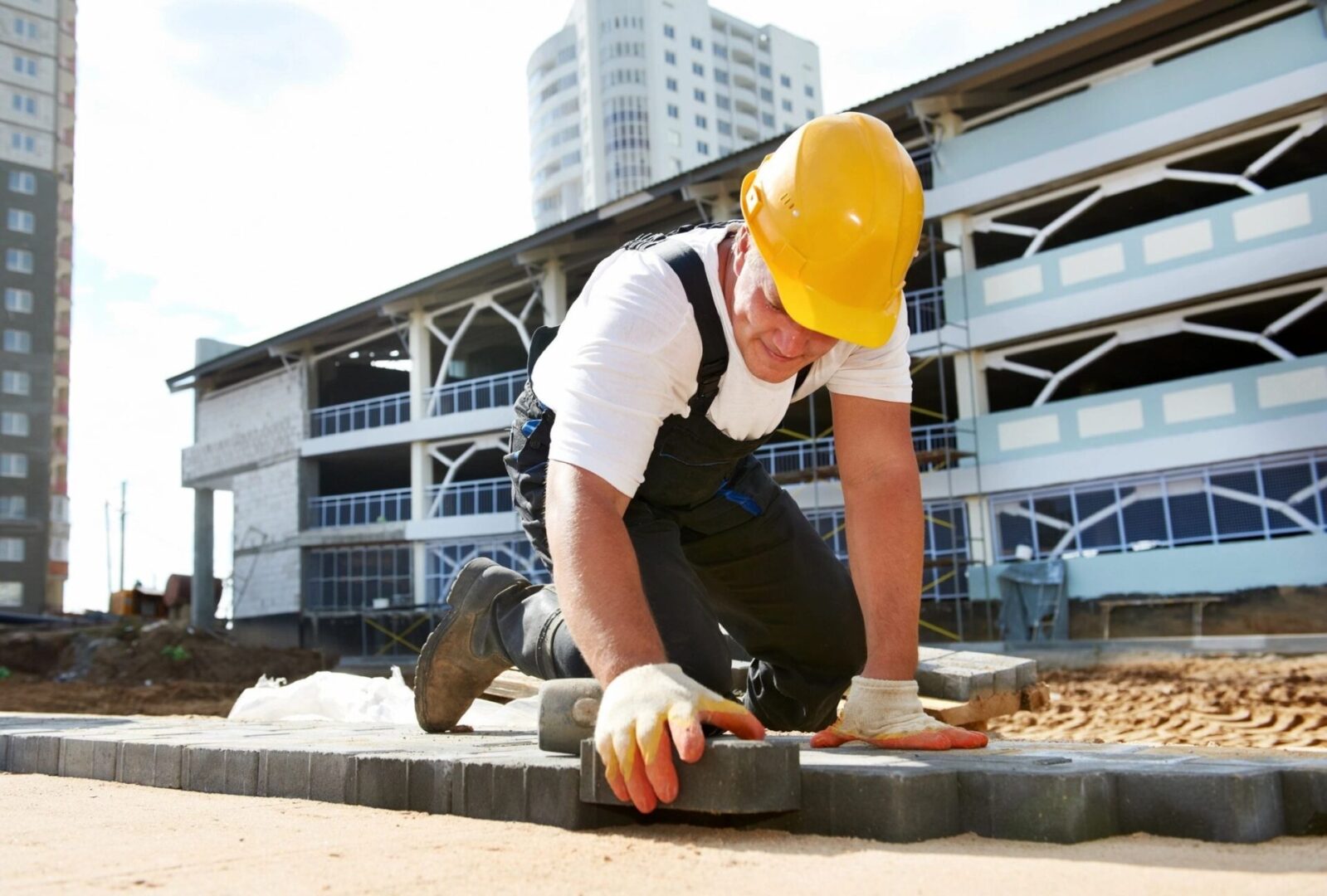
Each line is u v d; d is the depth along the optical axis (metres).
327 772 2.61
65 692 18.98
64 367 53.28
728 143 100.94
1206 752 2.53
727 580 3.17
